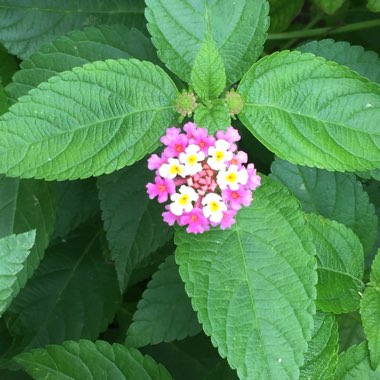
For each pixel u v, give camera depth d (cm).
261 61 24
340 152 24
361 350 26
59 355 27
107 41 28
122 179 30
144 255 29
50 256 34
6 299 22
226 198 22
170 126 24
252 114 24
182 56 25
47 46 28
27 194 28
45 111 23
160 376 27
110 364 27
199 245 23
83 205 33
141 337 28
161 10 25
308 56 24
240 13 25
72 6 32
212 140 22
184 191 22
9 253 21
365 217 27
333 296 26
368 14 39
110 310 33
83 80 23
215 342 22
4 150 22
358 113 24
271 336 22
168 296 28
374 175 27
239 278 23
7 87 28
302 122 24
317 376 24
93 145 23
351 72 23
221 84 24
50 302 33
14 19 31
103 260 34
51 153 23
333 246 26
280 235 23
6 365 30
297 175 27
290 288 23
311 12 40
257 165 33
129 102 24
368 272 28
